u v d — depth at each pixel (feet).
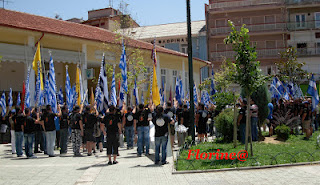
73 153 40.98
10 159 36.55
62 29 63.87
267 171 25.27
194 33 136.98
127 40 67.67
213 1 140.77
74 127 38.27
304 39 133.59
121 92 48.06
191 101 40.88
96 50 69.10
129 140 43.88
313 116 54.34
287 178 22.65
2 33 54.19
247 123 31.76
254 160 28.84
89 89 80.59
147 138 37.29
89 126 38.27
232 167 26.84
